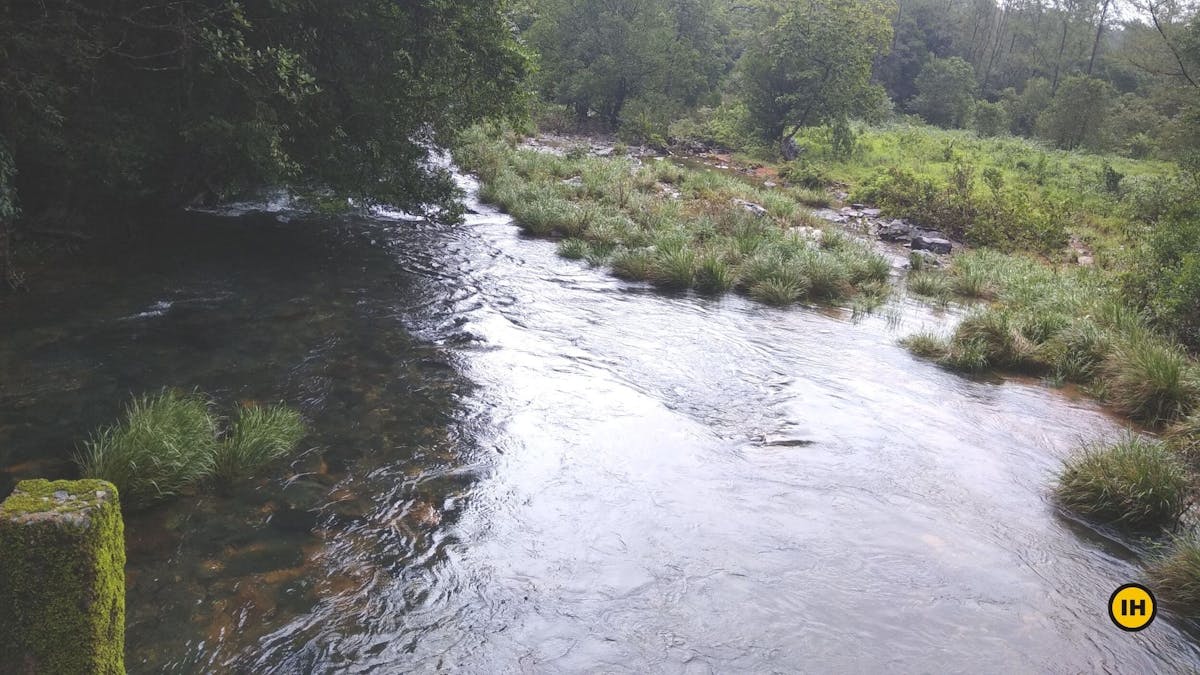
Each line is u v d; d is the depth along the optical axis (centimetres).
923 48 7025
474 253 1334
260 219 1354
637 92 4106
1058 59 7106
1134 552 543
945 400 835
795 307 1198
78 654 217
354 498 533
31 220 1004
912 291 1405
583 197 1906
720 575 477
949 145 3488
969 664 411
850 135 3328
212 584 429
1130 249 1672
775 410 763
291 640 391
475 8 1123
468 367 802
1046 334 1058
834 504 581
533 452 626
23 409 607
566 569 473
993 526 567
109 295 898
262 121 927
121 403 632
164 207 1214
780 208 2028
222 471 542
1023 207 2022
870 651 416
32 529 209
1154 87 4481
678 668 392
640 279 1275
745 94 3759
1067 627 451
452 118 1209
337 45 1074
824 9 3466
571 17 4053
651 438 672
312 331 855
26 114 860
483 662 387
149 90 977
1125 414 831
